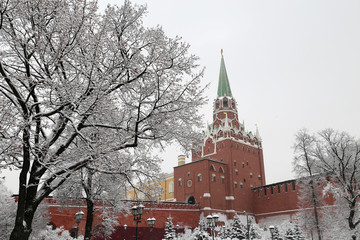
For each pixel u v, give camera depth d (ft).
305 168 139.74
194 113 48.88
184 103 47.21
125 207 97.76
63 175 40.19
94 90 39.78
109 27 43.91
